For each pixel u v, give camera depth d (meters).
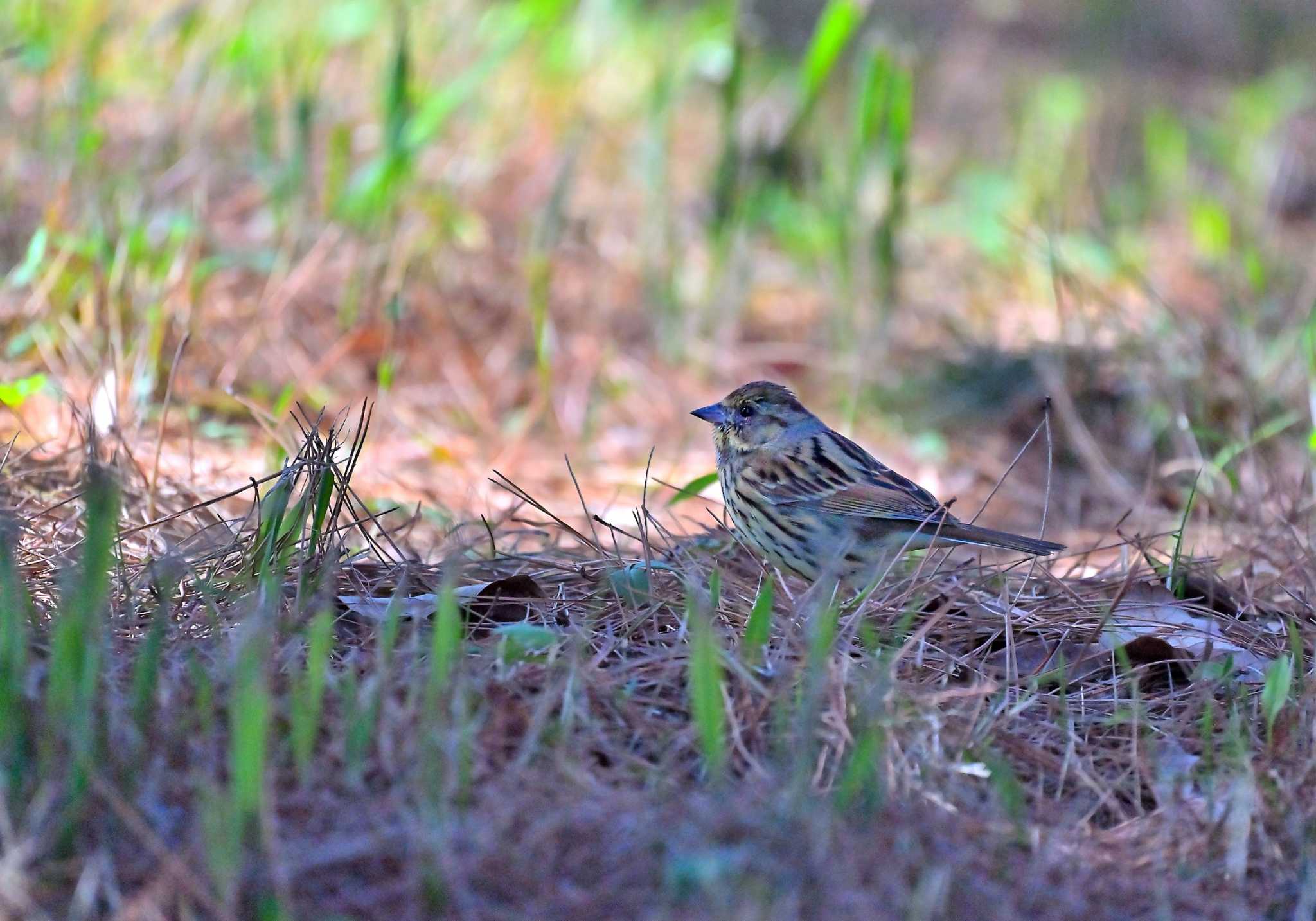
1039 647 8.41
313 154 17.02
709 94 21.83
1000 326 16.56
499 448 13.50
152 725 6.27
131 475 10.41
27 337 12.36
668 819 5.99
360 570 8.68
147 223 13.70
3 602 6.29
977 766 6.88
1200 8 27.61
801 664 7.32
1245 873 6.46
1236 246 19.38
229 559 8.59
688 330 16.11
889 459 14.25
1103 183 21.30
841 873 5.78
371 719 6.26
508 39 15.78
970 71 25.75
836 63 24.58
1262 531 11.02
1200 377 14.02
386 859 5.79
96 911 5.56
